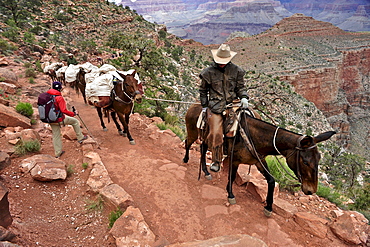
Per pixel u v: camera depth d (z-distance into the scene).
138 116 13.18
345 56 151.62
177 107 32.28
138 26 93.31
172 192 6.25
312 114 76.94
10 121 8.35
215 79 5.38
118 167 7.26
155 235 4.86
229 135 5.36
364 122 132.25
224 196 6.20
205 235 5.02
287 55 134.62
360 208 8.48
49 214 5.17
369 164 45.38
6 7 45.38
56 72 19.78
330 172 35.78
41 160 6.44
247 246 4.19
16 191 5.55
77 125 8.00
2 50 24.09
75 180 6.34
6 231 3.79
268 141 5.08
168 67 56.44
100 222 5.12
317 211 6.09
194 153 8.93
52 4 75.38
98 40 61.47
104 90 8.79
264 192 6.10
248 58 134.75
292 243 4.91
